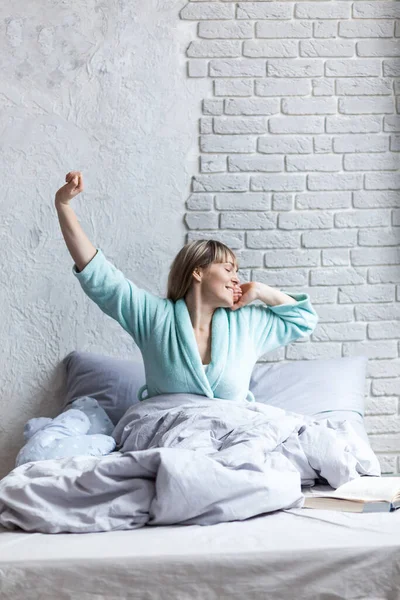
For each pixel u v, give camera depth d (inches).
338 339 135.9
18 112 133.3
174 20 134.3
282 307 118.1
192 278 113.2
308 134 135.9
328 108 136.1
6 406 132.9
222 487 77.3
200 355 111.6
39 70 133.3
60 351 133.9
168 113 134.4
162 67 134.2
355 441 99.5
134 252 134.3
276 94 135.4
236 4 134.9
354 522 75.0
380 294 135.8
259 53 135.1
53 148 133.6
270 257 135.3
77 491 78.4
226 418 96.8
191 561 66.0
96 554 66.5
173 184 134.5
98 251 114.5
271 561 66.4
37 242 133.6
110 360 129.2
